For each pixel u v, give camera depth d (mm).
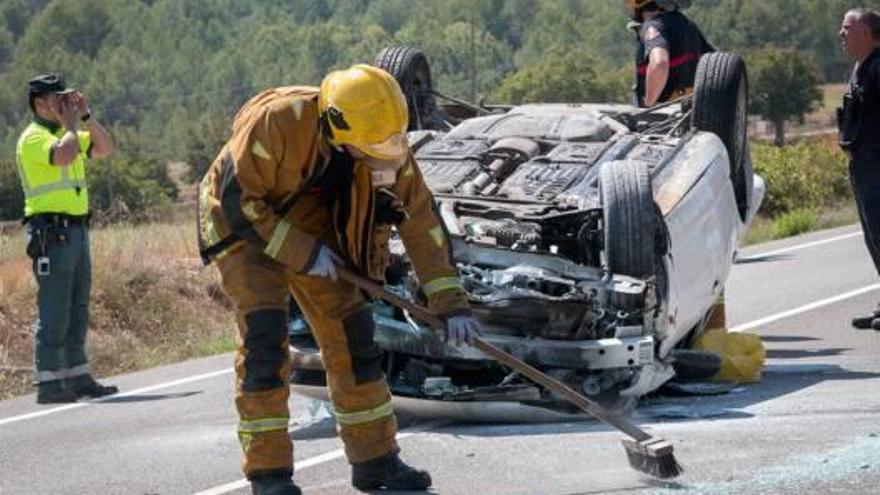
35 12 178500
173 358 14305
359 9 152125
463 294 7422
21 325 14648
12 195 50188
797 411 9047
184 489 8000
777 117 83812
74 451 9328
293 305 9422
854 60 12305
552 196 10242
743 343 10367
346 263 7391
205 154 73812
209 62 141625
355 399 7547
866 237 12461
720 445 8141
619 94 86312
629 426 7504
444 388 9086
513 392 8961
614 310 9234
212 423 9969
